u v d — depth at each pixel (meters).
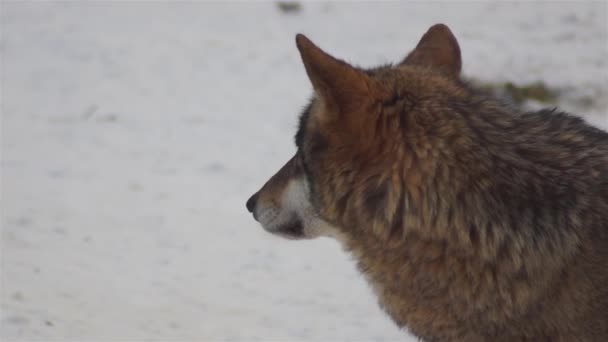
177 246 13.84
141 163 17.12
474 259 6.77
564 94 19.50
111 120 19.19
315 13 24.64
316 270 13.32
